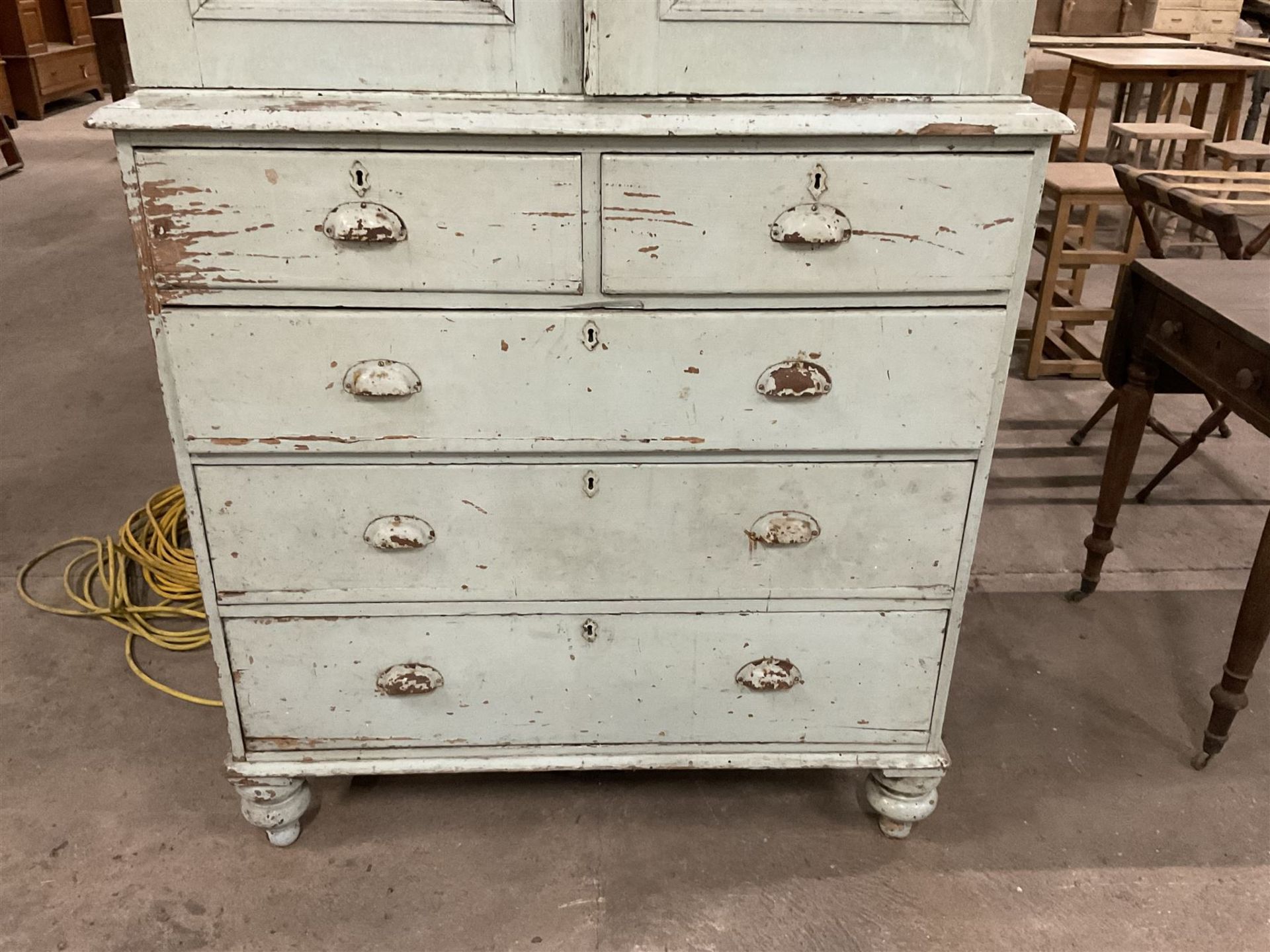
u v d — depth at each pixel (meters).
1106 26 5.28
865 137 1.21
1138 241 3.33
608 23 1.17
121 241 4.62
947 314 1.32
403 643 1.53
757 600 1.52
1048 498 2.80
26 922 1.56
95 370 3.43
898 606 1.52
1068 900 1.63
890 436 1.40
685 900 1.62
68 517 2.64
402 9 1.18
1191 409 3.28
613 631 1.54
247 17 1.17
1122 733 1.99
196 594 2.31
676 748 1.64
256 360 1.32
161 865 1.67
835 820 1.78
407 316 1.30
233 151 1.20
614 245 1.27
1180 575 2.48
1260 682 2.13
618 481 1.42
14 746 1.90
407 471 1.41
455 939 1.55
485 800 1.81
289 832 1.68
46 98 6.83
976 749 1.94
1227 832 1.76
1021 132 1.20
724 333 1.33
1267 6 6.86
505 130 1.18
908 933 1.57
